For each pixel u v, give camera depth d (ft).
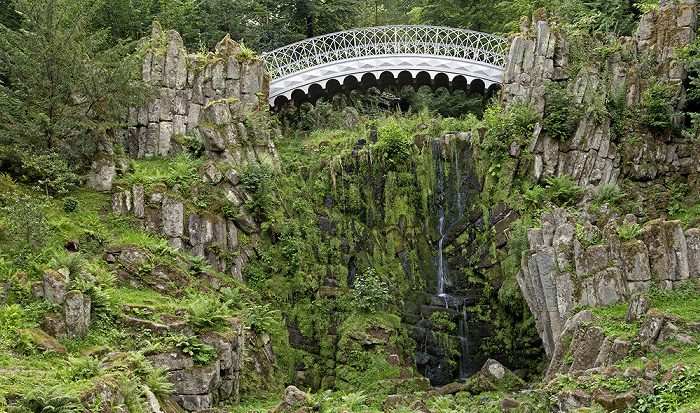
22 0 63.05
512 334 72.23
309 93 100.53
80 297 46.65
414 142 84.89
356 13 131.13
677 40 82.07
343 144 85.15
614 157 78.43
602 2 108.37
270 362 61.72
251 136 76.18
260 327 62.08
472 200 81.41
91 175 66.28
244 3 115.75
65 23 73.05
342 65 99.76
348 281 74.59
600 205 73.46
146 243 61.16
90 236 59.93
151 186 65.77
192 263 62.80
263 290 67.82
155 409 41.32
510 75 84.84
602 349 46.75
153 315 51.52
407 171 83.61
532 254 59.26
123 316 50.01
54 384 36.27
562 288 54.70
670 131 79.46
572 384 43.42
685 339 43.50
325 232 76.59
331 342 66.69
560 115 79.36
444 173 83.66
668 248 51.13
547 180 77.20
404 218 81.66
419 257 79.61
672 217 72.90
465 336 73.41
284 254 70.38
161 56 77.56
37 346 42.24
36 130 61.67
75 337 45.91
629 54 82.94
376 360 62.80
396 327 66.95
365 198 81.76
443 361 70.49
